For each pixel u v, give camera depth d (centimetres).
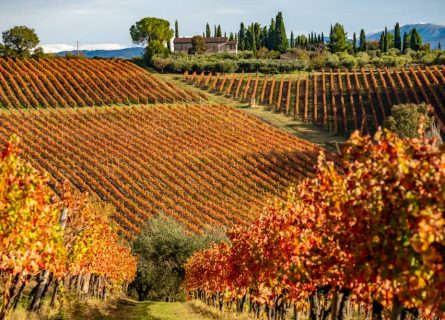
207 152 6888
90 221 2073
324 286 1504
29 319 1786
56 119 7675
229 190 6019
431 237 798
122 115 7969
